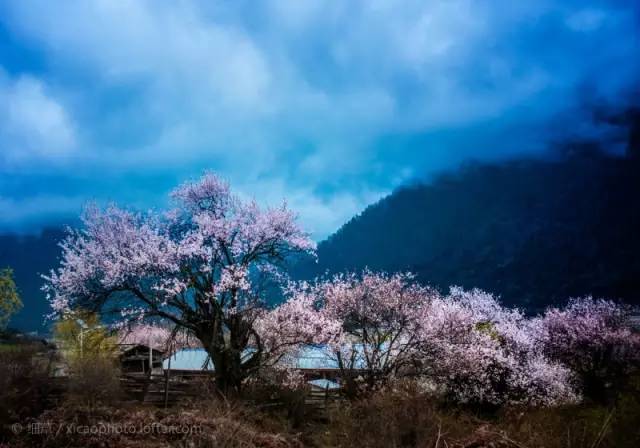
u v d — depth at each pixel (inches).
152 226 835.4
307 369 863.7
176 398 694.5
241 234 804.6
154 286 750.5
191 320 767.7
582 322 1140.5
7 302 978.7
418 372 814.5
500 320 1048.2
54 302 756.0
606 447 433.1
